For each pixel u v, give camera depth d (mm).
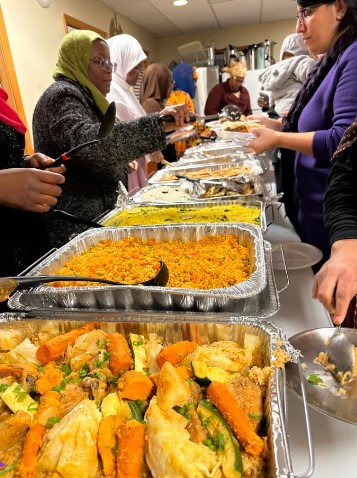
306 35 2029
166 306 1139
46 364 990
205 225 1699
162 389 812
